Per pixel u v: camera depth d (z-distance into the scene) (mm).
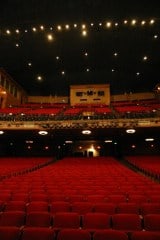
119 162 15414
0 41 15617
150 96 23000
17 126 14789
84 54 17719
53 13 13031
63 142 20578
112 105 21406
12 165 14023
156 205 5000
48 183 7793
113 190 6715
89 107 21000
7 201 5555
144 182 7863
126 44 16219
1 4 12469
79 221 4285
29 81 22562
